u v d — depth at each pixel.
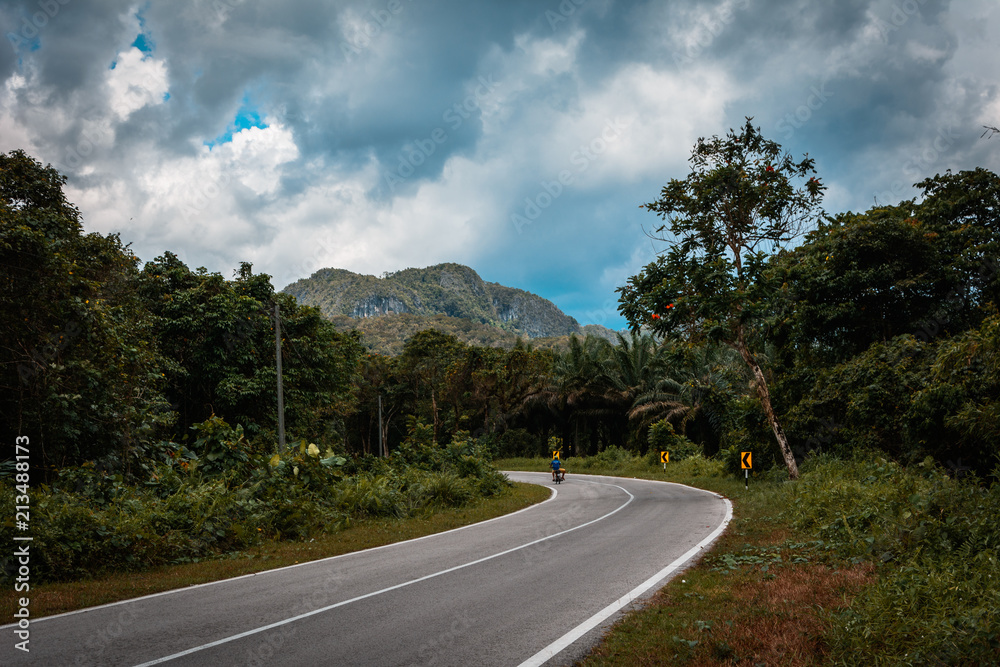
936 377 14.73
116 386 14.84
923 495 8.98
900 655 4.45
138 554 9.89
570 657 4.88
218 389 25.47
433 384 60.91
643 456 41.34
